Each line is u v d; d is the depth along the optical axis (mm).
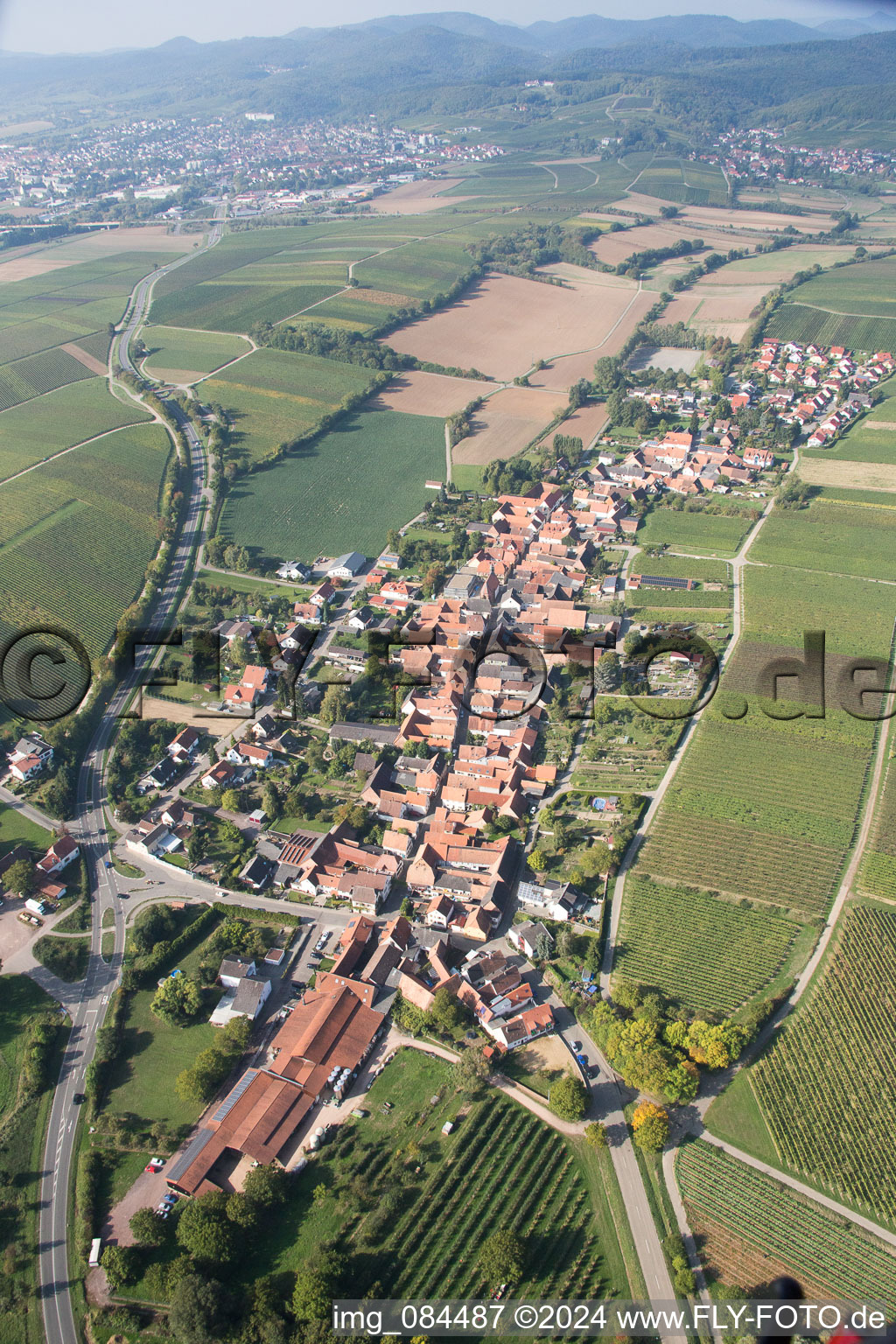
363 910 170500
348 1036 143375
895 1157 125625
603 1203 121562
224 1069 140250
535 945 159500
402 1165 126125
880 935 160250
